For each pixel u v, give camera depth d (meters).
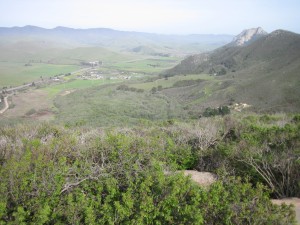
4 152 8.68
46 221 6.23
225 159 11.08
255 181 9.84
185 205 6.35
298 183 8.91
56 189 6.71
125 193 6.75
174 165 9.05
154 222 6.37
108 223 6.32
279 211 6.13
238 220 5.99
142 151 9.12
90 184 7.41
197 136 13.77
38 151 8.10
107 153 8.87
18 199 6.37
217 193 6.54
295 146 10.66
